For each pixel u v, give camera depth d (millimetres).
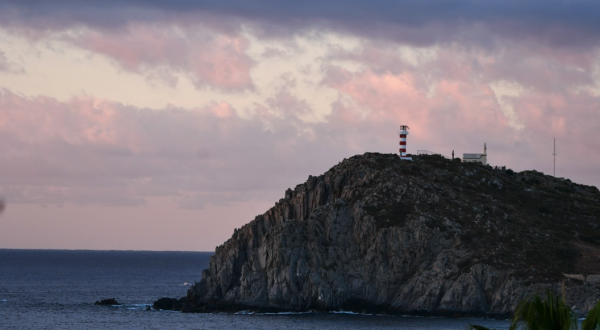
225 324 181250
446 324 174625
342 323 177500
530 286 186875
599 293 183625
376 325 173125
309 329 167875
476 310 187500
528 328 40406
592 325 39750
